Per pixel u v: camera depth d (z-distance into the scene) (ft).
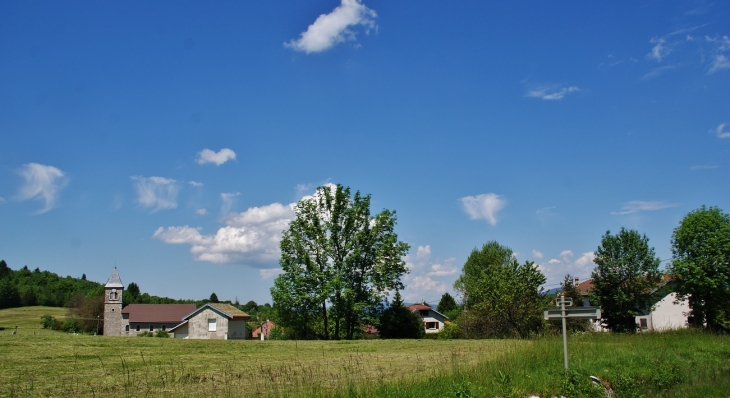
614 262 156.87
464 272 272.92
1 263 461.37
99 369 55.62
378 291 161.79
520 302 144.87
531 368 57.21
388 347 92.22
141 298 428.56
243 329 220.64
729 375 60.80
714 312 145.28
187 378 52.26
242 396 43.01
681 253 152.25
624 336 98.32
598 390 48.80
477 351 81.15
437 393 43.27
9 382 46.73
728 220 149.18
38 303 401.49
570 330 112.47
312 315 160.25
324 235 160.66
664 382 56.54
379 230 165.48
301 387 46.24
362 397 41.27
